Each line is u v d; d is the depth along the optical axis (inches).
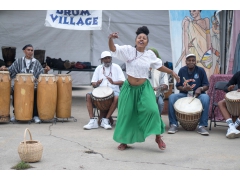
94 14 353.1
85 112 352.5
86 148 207.3
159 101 261.3
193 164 178.7
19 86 275.1
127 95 199.3
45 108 281.1
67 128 267.3
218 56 344.2
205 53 339.3
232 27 343.0
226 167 174.2
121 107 201.5
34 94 288.5
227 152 202.7
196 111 250.1
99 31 491.5
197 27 337.1
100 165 174.9
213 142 227.9
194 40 336.5
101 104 266.5
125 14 466.3
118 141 202.4
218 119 300.4
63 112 291.7
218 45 343.9
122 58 193.5
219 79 299.0
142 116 197.3
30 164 174.7
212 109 271.4
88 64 465.7
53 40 486.9
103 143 220.4
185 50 334.3
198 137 242.8
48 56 486.9
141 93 197.8
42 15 472.1
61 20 350.3
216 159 188.2
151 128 193.8
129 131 203.5
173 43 332.5
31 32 473.7
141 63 193.5
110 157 189.5
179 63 332.8
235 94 249.1
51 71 522.6
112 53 191.8
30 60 292.4
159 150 205.5
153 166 174.6
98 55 501.7
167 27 469.7
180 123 261.3
